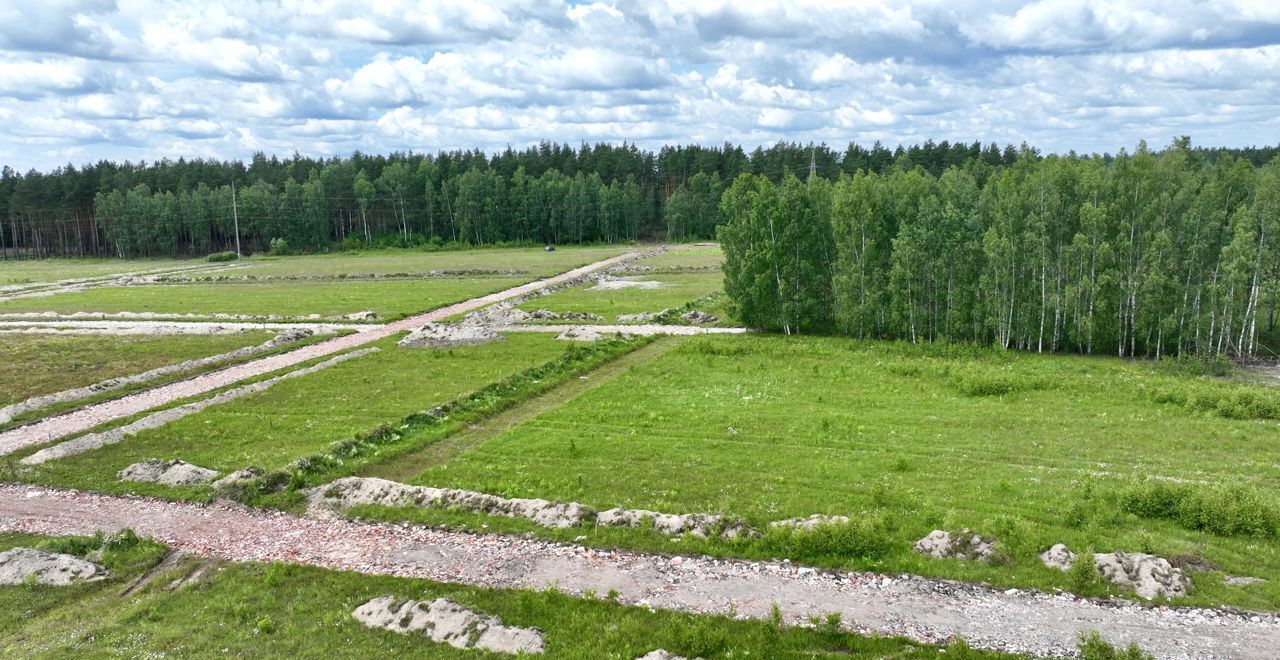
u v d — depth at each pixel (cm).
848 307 6994
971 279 6712
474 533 2902
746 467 3531
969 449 3734
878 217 7119
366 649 2181
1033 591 2403
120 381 5384
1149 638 2144
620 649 2144
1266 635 2148
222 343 6850
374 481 3331
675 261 14888
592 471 3516
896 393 4828
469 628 2255
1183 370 5459
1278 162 6875
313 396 4916
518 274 12738
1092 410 4381
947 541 2662
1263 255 5944
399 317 8256
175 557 2764
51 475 3559
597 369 5788
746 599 2397
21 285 12156
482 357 6044
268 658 2136
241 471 3428
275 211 19138
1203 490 2917
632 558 2677
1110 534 2752
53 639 2233
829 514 2955
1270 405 4216
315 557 2733
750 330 7569
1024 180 6931
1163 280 5981
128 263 16950
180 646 2194
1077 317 6275
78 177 19712
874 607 2339
